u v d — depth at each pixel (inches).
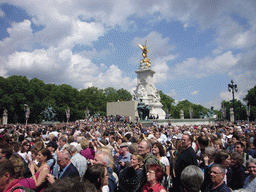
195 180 182.9
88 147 348.2
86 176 173.5
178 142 281.7
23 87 3523.6
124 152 322.0
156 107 3432.6
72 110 4158.5
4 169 166.2
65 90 4210.1
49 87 4195.4
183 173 190.1
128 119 2581.2
